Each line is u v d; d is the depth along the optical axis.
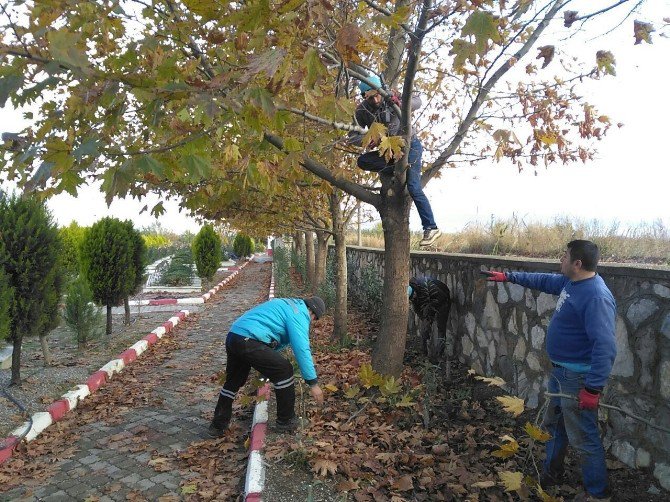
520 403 2.99
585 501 2.86
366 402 4.57
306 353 4.13
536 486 3.02
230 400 4.56
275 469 3.53
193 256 18.59
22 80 2.12
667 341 2.98
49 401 5.30
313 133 4.38
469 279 5.75
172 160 2.89
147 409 5.33
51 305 6.55
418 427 4.13
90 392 5.84
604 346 2.65
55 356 7.41
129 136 3.93
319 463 3.46
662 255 5.45
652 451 3.07
